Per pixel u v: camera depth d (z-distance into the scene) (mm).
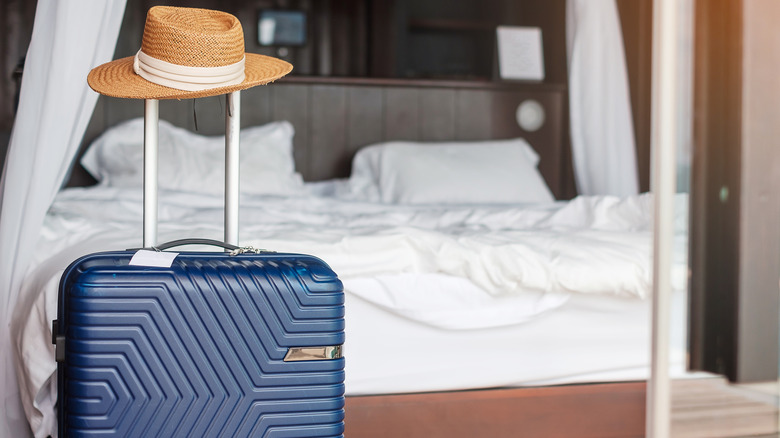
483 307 1921
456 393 1900
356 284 1858
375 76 4238
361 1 4289
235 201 1599
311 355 1425
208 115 3650
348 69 4309
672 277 1509
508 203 3518
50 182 1852
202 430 1382
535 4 4309
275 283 1405
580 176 3484
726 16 1489
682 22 1489
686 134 1501
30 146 1821
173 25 1477
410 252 1902
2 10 3473
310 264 1467
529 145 4043
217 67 1485
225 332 1384
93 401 1338
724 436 1533
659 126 1499
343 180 3748
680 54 1493
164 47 1471
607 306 1998
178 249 1905
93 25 1849
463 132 3963
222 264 1416
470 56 4551
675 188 1503
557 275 1906
